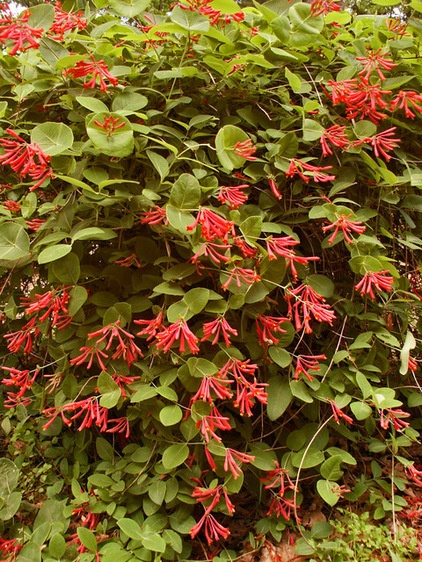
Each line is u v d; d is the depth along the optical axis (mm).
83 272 1726
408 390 2152
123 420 1651
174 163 1693
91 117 1482
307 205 1902
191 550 1648
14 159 1467
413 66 1939
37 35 1510
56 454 1998
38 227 1689
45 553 1590
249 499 1889
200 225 1449
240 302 1522
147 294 1785
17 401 1819
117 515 1627
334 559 1544
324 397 1670
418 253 2176
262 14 1784
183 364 1580
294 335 1807
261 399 1442
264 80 1850
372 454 2111
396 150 1979
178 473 1614
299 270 1761
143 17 2018
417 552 1649
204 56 1842
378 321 1846
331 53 1944
